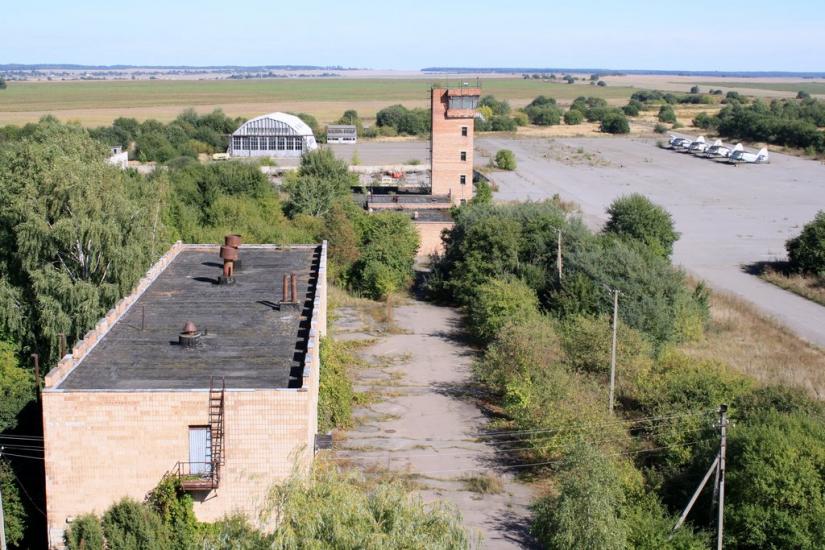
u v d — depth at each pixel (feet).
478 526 99.30
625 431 115.44
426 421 132.26
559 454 113.29
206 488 79.36
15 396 112.68
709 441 104.63
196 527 79.92
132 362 90.99
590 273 176.14
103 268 151.23
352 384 148.36
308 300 118.11
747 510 92.07
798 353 164.55
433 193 307.78
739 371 147.84
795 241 237.86
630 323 161.79
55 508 81.35
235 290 123.65
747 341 173.68
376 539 54.13
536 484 111.55
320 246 158.10
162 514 79.66
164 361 91.56
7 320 144.56
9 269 154.40
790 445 95.76
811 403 118.21
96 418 80.02
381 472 112.78
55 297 144.56
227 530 61.72
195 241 213.46
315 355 97.45
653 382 130.21
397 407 138.31
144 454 80.94
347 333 182.80
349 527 55.42
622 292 167.43
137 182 189.47
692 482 101.65
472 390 146.72
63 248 149.89
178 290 123.03
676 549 89.30
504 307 170.91
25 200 149.38
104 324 100.73
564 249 198.08
